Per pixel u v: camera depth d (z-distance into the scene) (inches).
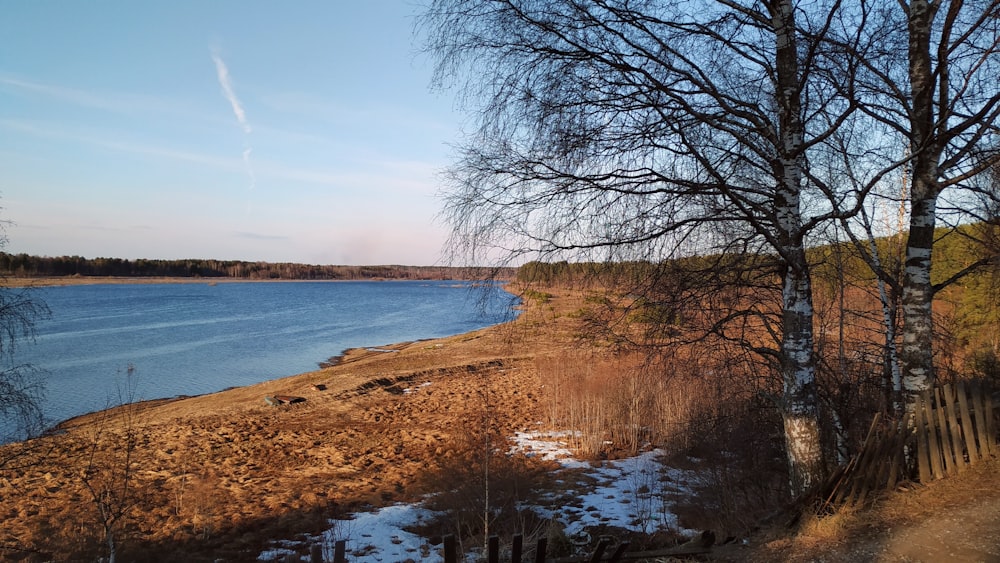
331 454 564.4
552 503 391.5
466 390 885.8
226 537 356.5
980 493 221.9
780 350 256.1
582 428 589.6
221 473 504.7
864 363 344.5
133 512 401.4
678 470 438.9
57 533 353.4
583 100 225.3
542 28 226.7
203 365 1337.4
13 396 444.1
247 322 2449.6
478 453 519.8
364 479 479.5
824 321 337.4
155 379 1161.4
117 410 836.6
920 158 238.4
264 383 1057.5
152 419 748.6
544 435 607.8
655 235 226.7
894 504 225.3
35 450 560.7
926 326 246.8
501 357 1157.7
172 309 3132.4
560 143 225.8
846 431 317.4
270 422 713.6
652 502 384.8
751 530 241.1
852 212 213.6
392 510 395.2
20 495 444.5
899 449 241.0
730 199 227.3
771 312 263.3
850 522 216.8
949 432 250.8
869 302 351.9
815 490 226.2
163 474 501.4
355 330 2170.3
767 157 234.8
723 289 246.5
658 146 226.1
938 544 191.6
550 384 696.4
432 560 308.7
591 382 632.4
